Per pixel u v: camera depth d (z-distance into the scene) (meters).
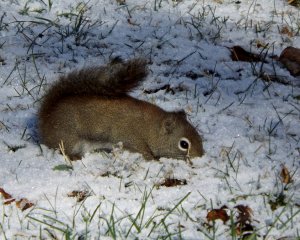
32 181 9.61
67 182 9.59
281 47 14.76
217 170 10.02
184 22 15.21
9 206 9.01
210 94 12.50
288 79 13.40
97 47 14.03
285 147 10.84
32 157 10.30
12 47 13.70
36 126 11.15
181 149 10.46
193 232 8.56
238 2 16.64
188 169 10.15
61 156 10.41
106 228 8.59
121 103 10.55
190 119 11.60
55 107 10.52
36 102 11.84
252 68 13.59
